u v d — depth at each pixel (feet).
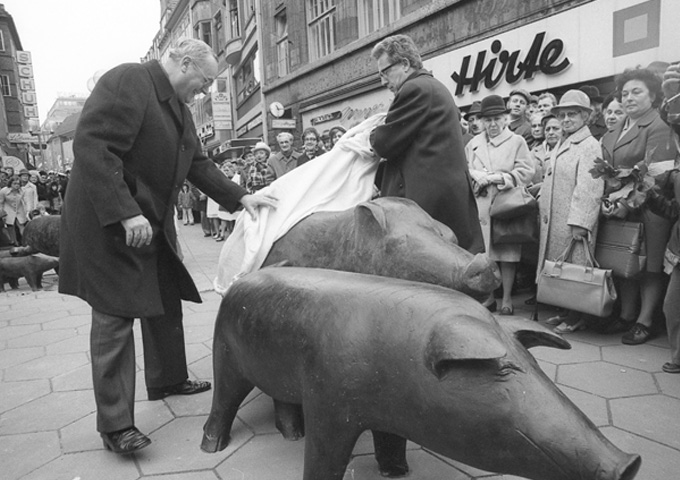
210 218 40.37
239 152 61.36
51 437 9.01
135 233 7.71
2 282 23.63
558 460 4.06
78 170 8.02
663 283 13.44
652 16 18.43
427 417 4.70
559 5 21.85
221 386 7.64
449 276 5.92
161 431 8.97
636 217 12.67
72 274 8.34
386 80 9.18
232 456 7.98
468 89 27.12
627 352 12.07
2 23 166.20
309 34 46.37
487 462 4.49
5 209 35.86
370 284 5.57
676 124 10.00
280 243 8.30
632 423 8.71
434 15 29.01
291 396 6.15
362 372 5.09
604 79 20.48
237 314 6.69
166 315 9.91
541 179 16.17
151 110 8.27
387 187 9.08
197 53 8.48
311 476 5.58
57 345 14.47
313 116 46.37
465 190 8.32
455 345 4.30
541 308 15.90
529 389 4.32
